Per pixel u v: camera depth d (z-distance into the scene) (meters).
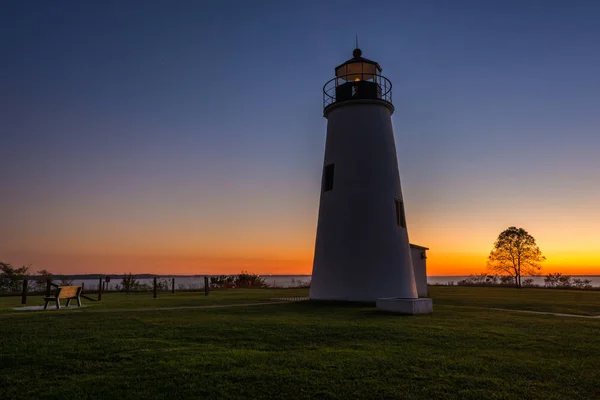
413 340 10.55
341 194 22.17
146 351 9.00
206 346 9.57
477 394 6.91
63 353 8.79
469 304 21.73
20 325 11.87
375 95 23.25
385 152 22.64
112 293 30.12
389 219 21.78
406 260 22.06
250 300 21.91
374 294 20.50
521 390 7.12
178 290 34.41
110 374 7.65
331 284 21.33
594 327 13.08
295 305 19.08
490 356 9.08
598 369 8.35
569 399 6.81
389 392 6.94
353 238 21.33
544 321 14.24
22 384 7.19
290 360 8.48
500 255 60.31
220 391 6.91
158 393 6.84
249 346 9.71
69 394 6.76
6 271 35.31
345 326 12.20
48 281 17.98
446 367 8.22
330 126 23.78
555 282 58.19
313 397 6.77
